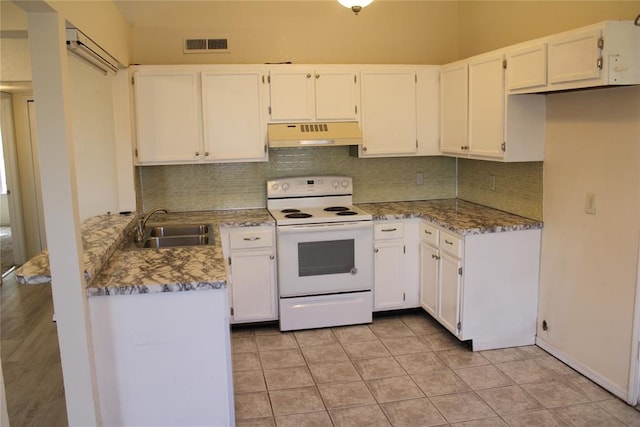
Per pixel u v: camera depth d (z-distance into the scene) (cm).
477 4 440
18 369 357
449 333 397
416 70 433
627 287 290
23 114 613
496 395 305
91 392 234
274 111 415
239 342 385
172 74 402
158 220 404
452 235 364
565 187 335
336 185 455
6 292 534
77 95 392
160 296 240
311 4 448
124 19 395
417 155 443
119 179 404
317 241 397
